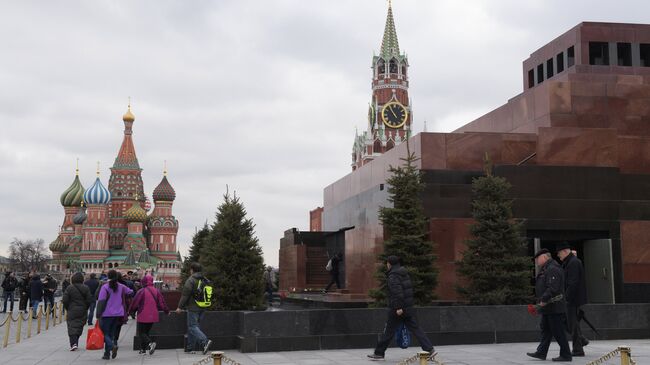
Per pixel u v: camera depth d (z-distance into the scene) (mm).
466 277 21328
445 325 18688
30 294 31641
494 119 32812
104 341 17031
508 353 16438
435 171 26422
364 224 30234
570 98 28188
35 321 30984
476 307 18969
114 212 158250
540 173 26359
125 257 148625
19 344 20703
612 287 26219
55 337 23219
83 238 149250
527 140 27422
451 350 17219
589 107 28250
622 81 29469
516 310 19203
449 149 26734
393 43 163000
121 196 159375
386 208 21375
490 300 19984
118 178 160375
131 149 163750
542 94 28656
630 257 26516
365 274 29109
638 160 27453
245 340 17328
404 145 28172
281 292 40438
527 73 37688
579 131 27156
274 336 17516
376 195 28641
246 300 20734
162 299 17891
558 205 26250
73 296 18938
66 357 17125
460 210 25578
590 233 26828
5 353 18125
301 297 33312
